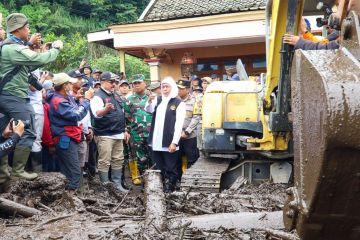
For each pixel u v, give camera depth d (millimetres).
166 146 7805
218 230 3736
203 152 7559
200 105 8375
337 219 1677
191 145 8328
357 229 1700
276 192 6023
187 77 14430
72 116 6574
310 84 1656
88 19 31125
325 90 1502
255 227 3865
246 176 7254
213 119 7176
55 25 28156
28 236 3797
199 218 4074
